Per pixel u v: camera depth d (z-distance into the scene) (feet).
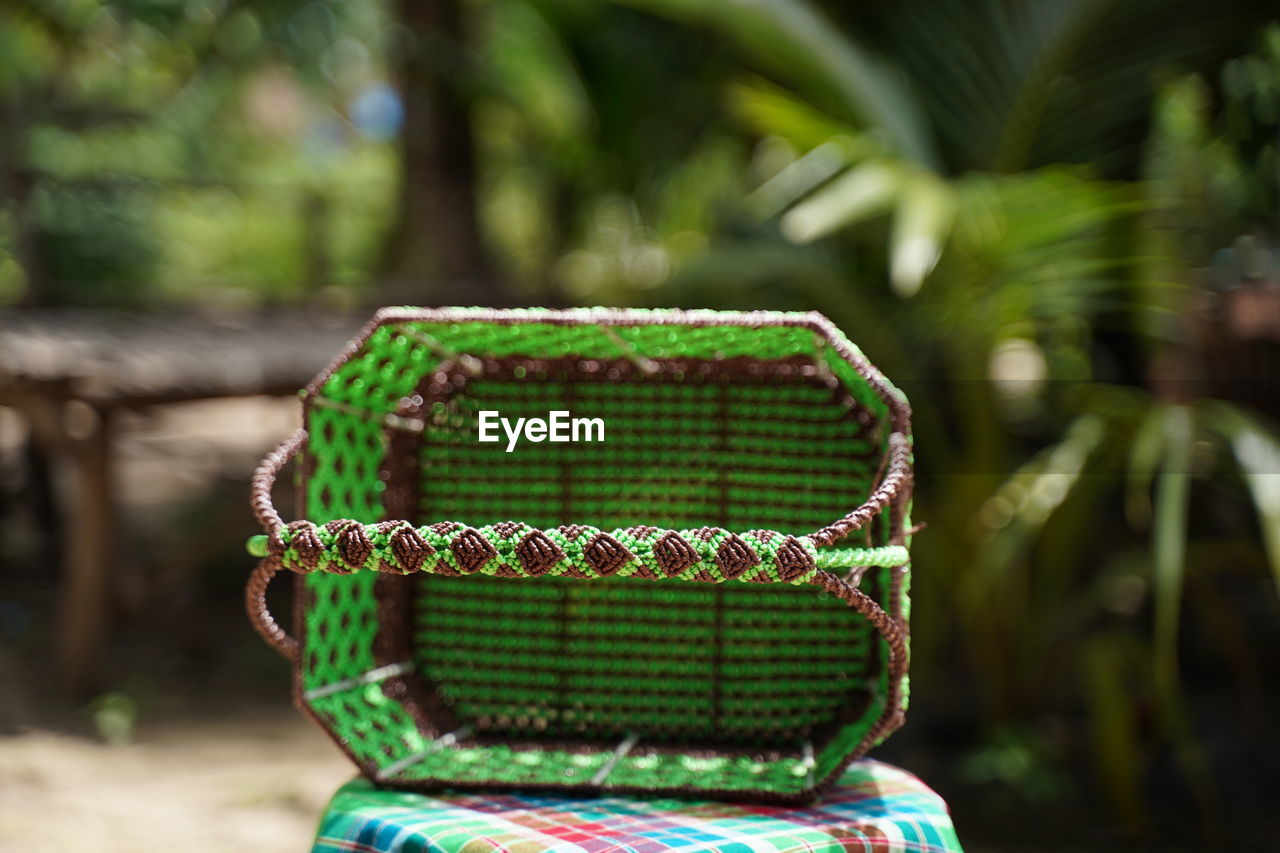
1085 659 8.71
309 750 9.76
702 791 3.80
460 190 19.27
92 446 10.76
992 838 8.23
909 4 9.64
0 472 17.37
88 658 10.84
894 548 3.45
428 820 3.59
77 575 10.87
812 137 8.63
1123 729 8.34
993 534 8.56
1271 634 11.50
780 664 4.36
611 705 4.45
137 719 10.41
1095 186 7.52
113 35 18.80
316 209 18.97
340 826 3.67
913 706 10.09
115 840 7.76
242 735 10.12
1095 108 9.09
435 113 18.99
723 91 12.71
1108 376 11.16
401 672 4.46
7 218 19.39
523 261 21.71
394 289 17.40
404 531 3.30
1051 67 8.88
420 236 19.38
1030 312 8.19
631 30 13.41
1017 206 7.30
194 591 14.15
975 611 9.18
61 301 16.52
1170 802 8.77
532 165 19.38
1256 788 8.91
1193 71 9.12
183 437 20.44
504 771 4.01
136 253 23.73
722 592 4.43
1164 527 7.28
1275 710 10.28
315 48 20.34
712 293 9.93
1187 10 8.64
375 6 20.16
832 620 4.33
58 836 7.78
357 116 30.17
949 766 9.31
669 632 4.44
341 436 4.13
